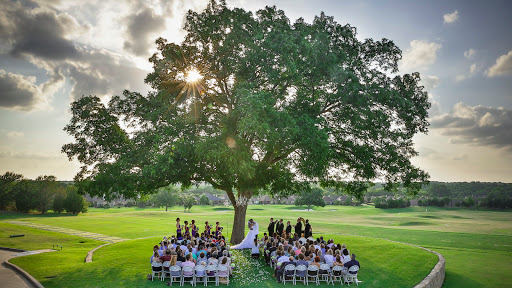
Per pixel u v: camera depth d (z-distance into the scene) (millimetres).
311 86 25000
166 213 95938
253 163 19156
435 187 198875
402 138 25734
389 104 23578
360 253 21812
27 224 52188
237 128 19172
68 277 15375
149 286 14008
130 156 21203
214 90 24000
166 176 20875
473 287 17156
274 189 24531
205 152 18703
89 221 61438
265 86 24953
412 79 25234
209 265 14352
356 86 21781
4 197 90125
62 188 96062
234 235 25359
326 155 20719
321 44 21500
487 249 30906
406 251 22141
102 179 20344
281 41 20516
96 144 22109
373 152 24719
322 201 134250
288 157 27375
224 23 21734
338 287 14609
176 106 22359
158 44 23281
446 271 20516
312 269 14703
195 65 22500
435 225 65938
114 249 24109
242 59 21125
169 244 16328
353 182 28047
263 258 19938
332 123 25422
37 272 16328
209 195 196125
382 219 80750
